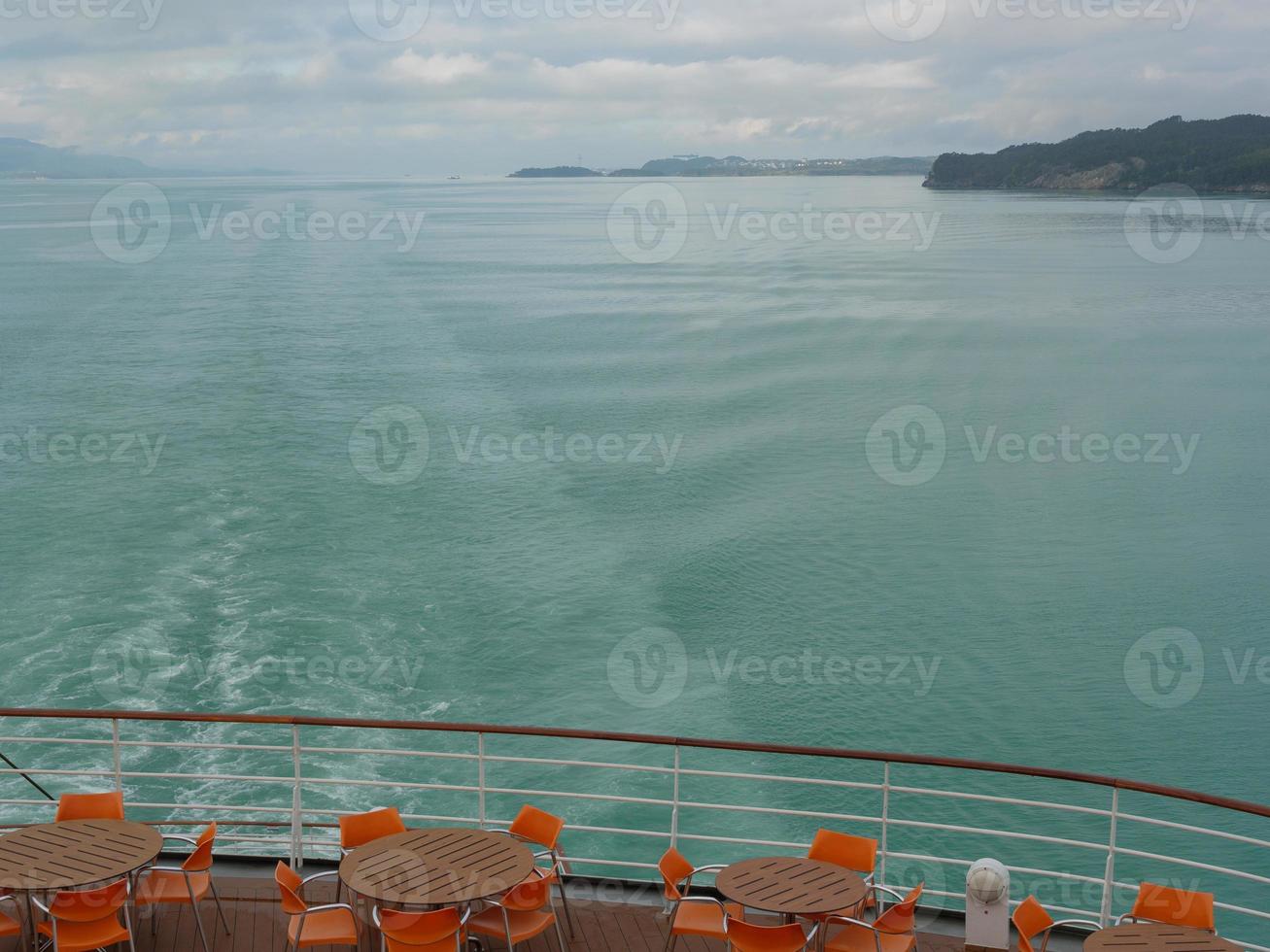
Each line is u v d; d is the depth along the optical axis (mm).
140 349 81750
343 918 7469
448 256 167750
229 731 26281
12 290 115062
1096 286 125625
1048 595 42062
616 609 37844
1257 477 57188
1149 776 29984
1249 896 24453
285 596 36125
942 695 33719
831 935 7297
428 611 35906
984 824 26719
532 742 27719
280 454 54875
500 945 7891
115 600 35125
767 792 26812
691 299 118062
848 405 70438
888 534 47812
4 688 28750
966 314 106625
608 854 23375
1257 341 91375
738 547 45031
